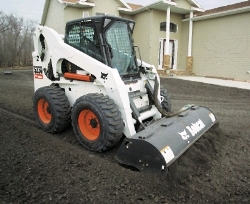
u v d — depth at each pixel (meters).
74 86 4.52
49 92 4.51
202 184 3.07
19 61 31.39
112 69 3.83
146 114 4.26
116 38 4.39
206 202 2.72
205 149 3.75
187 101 8.57
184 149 3.29
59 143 4.25
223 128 5.39
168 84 12.29
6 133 4.71
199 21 15.66
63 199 2.68
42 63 5.11
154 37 15.98
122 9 16.11
